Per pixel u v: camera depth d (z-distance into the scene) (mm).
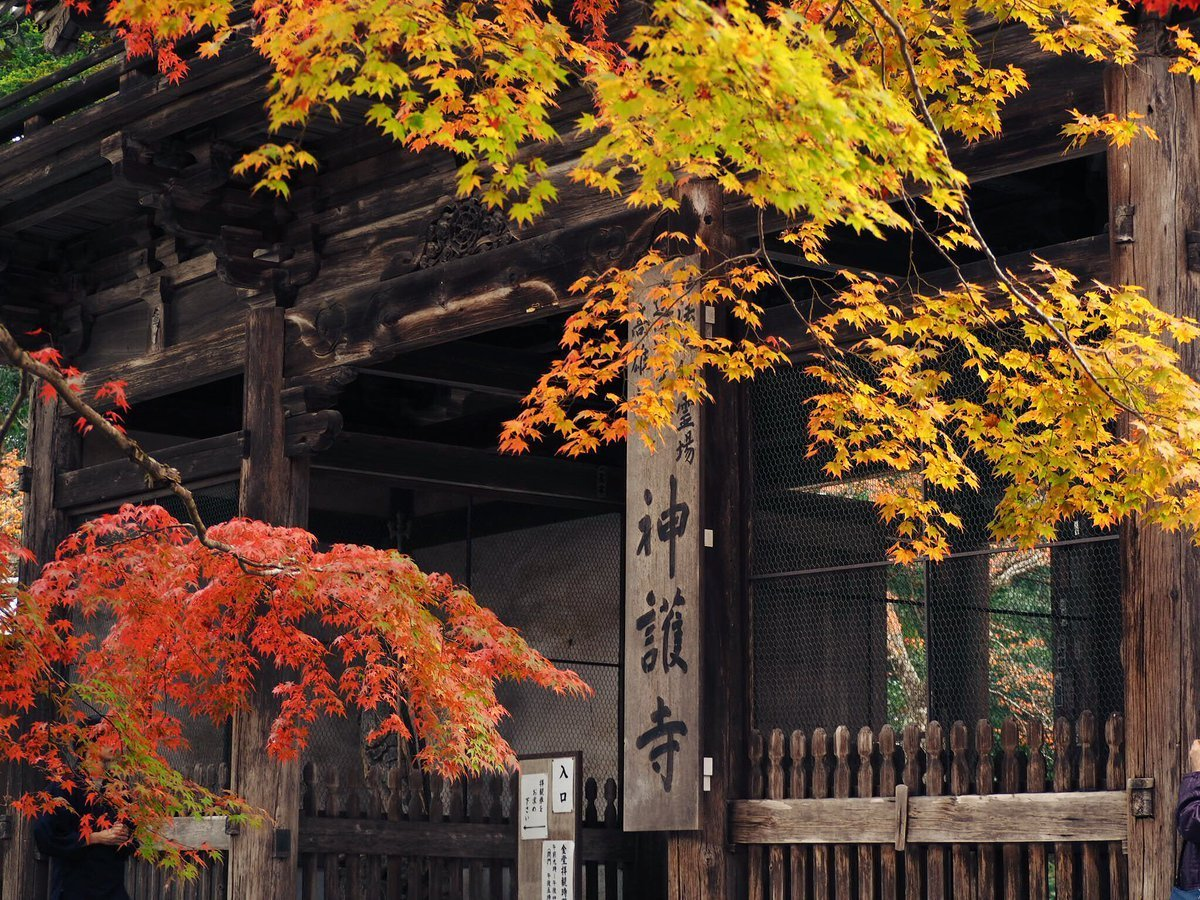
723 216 9781
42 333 14398
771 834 9289
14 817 13531
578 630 14117
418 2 5762
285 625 9195
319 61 5895
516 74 6262
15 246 14086
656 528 9711
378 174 11914
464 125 6344
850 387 7430
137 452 6703
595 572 14062
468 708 8305
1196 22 8086
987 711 9578
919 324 7031
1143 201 7898
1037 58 8461
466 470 13258
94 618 13305
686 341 9453
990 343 9148
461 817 12305
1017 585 10164
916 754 8852
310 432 12062
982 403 9305
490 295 11031
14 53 19688
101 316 14219
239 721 11781
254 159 6438
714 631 9539
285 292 12422
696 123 5414
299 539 9000
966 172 8711
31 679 8242
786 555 9711
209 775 12141
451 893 12141
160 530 8977
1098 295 7578
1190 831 7148
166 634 8922
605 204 10469
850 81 6066
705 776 9398
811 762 9414
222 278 12352
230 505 12648
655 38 5379
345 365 12000
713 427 9688
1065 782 8188
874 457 7488
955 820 8570
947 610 9508
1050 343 7602
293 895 11602
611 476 14008
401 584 8461
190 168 11992
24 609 8039
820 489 9758
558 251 10625
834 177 5383
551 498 13648
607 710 13773
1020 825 8289
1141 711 7617
